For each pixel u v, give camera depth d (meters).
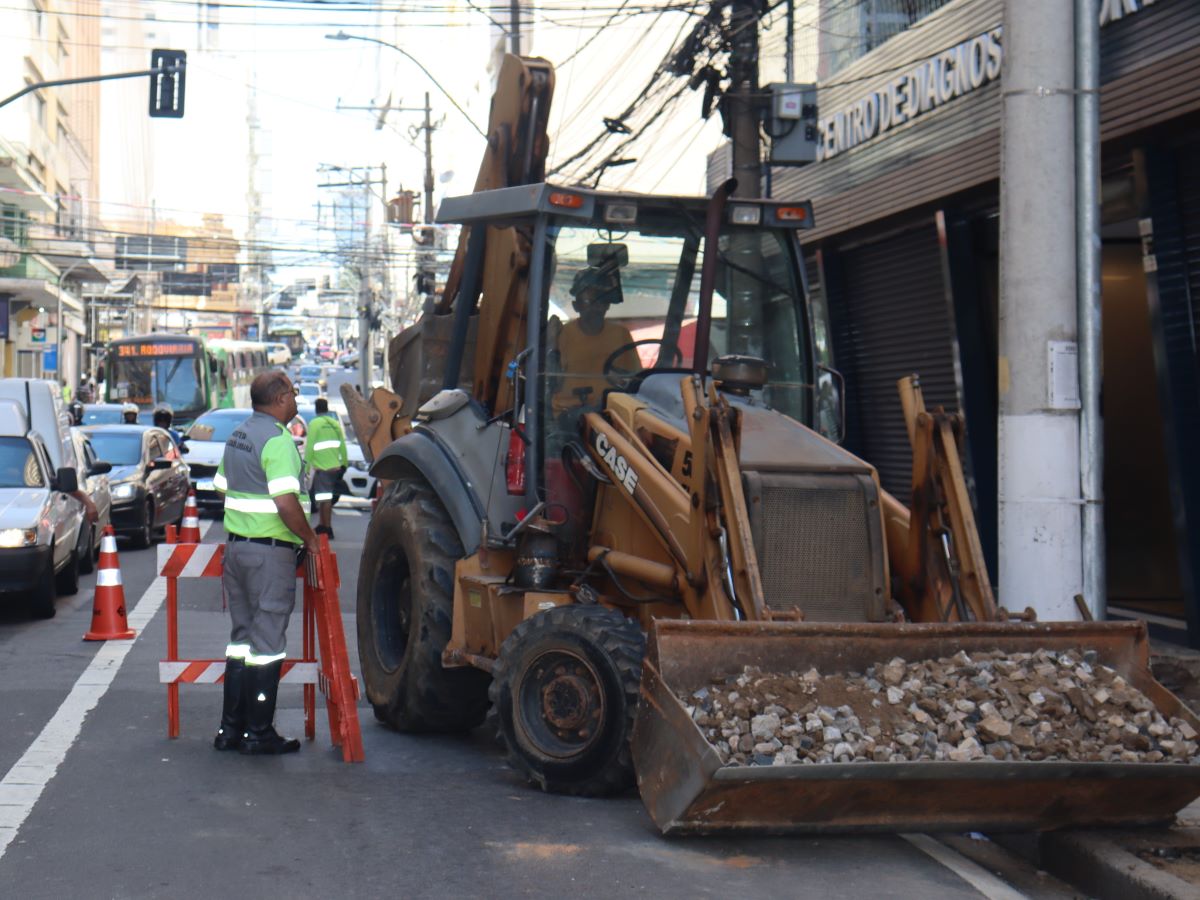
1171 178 14.31
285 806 8.36
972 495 18.39
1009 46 10.18
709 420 8.33
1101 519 10.06
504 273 10.40
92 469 20.05
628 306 9.92
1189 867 7.29
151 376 53.00
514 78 11.52
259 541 9.77
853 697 7.57
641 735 7.72
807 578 8.44
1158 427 18.14
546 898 6.80
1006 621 8.40
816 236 21.48
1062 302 10.02
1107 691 7.82
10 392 19.34
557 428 9.67
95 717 10.77
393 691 10.68
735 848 7.73
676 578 8.64
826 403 10.36
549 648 8.63
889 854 7.79
